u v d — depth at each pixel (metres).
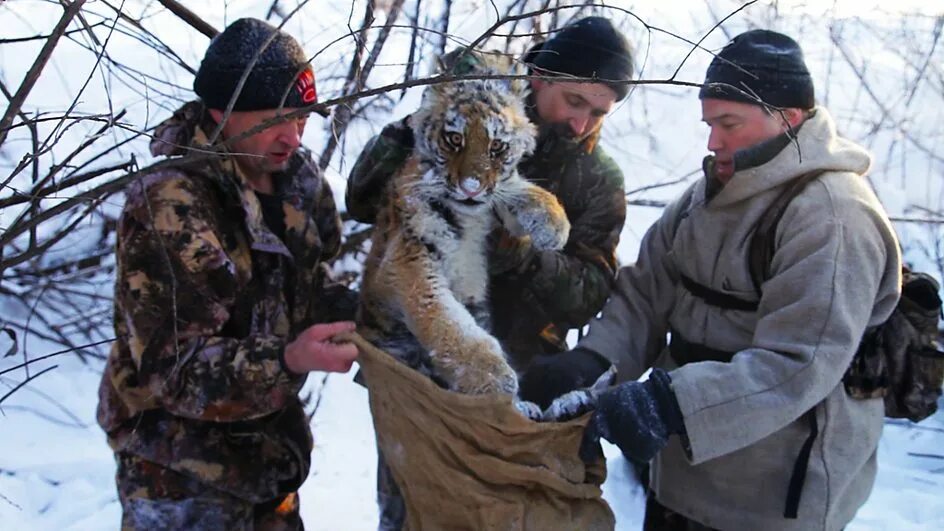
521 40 4.96
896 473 4.73
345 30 5.35
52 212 2.38
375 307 2.99
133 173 2.29
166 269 2.45
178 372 2.43
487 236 3.01
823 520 2.70
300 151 2.89
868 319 2.59
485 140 2.79
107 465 4.46
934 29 6.69
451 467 2.45
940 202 6.14
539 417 2.51
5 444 4.54
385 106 5.10
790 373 2.49
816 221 2.58
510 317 3.18
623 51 3.04
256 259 2.64
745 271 2.75
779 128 2.67
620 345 3.04
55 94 5.32
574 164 3.14
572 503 2.53
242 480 2.62
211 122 2.68
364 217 3.37
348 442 4.84
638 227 5.94
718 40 6.46
